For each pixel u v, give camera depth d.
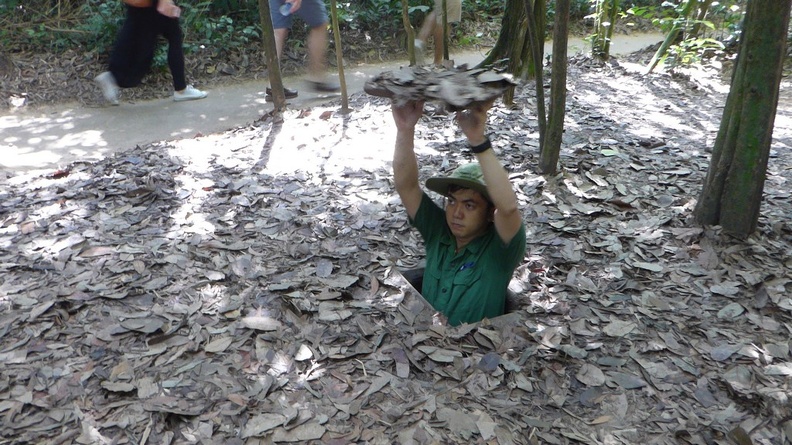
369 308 2.96
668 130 5.81
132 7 6.33
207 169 4.68
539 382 2.56
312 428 2.30
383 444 2.25
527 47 6.69
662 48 7.96
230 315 2.90
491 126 5.69
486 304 2.93
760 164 3.56
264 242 3.58
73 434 2.25
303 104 6.62
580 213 4.09
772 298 3.17
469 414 2.38
